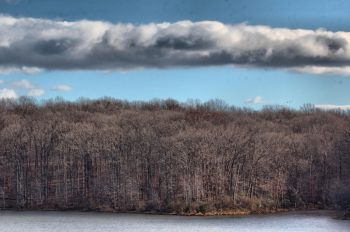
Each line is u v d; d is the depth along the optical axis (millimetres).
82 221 119562
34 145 159750
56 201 145625
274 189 144250
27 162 156250
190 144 146875
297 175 148750
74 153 156875
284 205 140375
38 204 145125
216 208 132625
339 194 129875
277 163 149250
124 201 140750
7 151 157625
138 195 141250
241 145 148250
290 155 152750
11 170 155500
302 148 156000
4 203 144125
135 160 150000
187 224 113625
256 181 145625
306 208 140375
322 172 149875
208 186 141625
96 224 114688
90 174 152375
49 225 113312
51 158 159750
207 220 119938
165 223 115375
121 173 147500
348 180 139125
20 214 133000
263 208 136125
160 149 147375
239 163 146375
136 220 120750
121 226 111125
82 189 149500
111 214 133000
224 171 144250
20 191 148125
